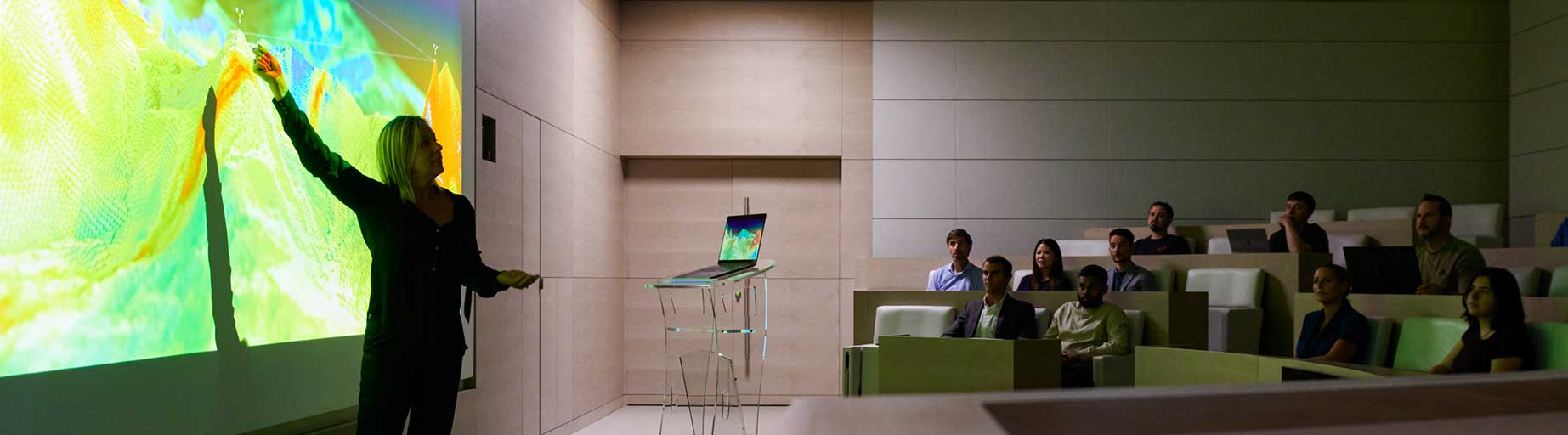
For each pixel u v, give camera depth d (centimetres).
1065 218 723
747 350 740
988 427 41
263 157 308
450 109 425
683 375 469
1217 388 54
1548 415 46
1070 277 545
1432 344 357
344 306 353
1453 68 721
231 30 291
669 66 742
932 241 727
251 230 302
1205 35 725
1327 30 723
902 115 734
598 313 676
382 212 277
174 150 270
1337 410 47
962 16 736
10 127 220
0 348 219
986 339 382
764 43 742
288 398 319
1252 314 489
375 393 269
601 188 687
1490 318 324
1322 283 398
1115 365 440
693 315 745
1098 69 728
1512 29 712
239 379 295
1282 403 49
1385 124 719
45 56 229
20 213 224
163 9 266
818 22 742
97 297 245
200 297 279
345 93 347
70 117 236
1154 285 539
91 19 242
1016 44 732
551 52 579
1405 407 48
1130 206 721
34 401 227
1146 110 725
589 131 658
